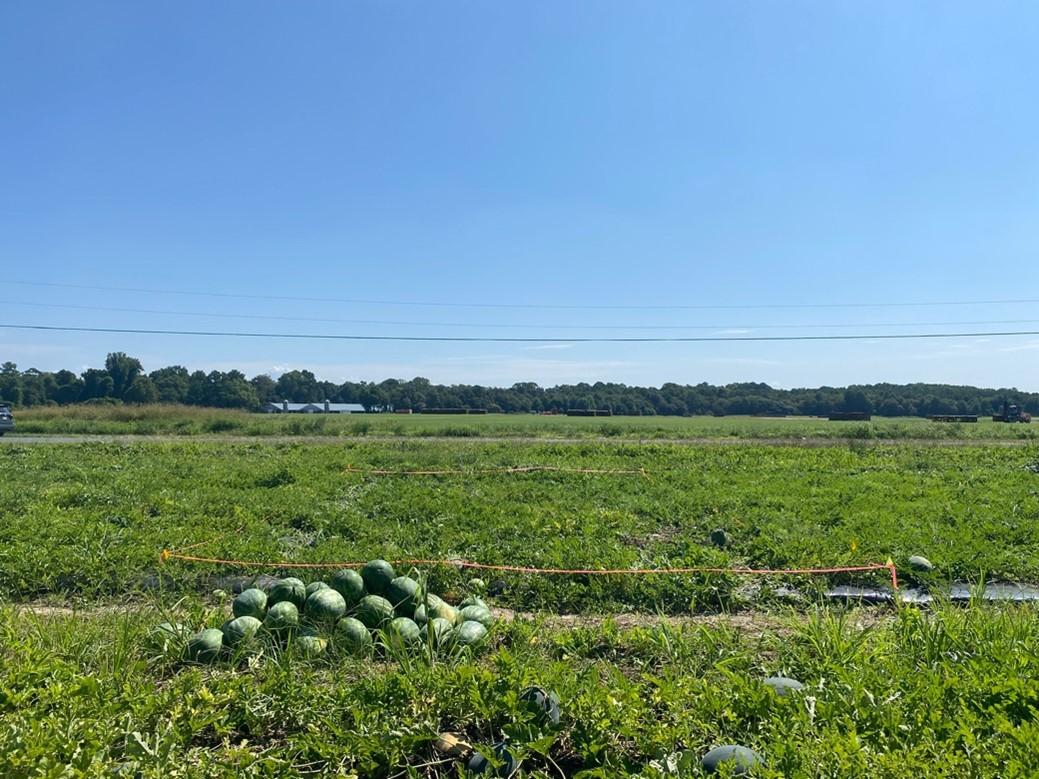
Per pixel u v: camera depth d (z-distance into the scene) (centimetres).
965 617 700
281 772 463
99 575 1016
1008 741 439
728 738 493
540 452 2923
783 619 845
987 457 2817
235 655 651
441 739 510
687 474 2166
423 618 759
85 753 445
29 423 4297
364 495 1698
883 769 415
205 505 1544
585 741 485
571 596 976
